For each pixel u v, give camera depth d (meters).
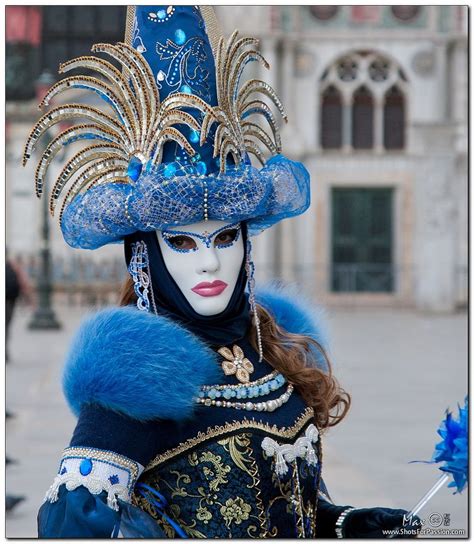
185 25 2.79
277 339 2.96
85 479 2.42
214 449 2.60
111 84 2.75
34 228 28.67
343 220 28.88
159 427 2.55
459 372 13.90
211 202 2.64
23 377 13.32
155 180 2.61
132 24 2.89
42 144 17.89
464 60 28.70
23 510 6.52
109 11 28.83
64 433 9.25
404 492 6.78
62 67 2.77
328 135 28.91
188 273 2.70
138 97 2.72
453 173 28.00
